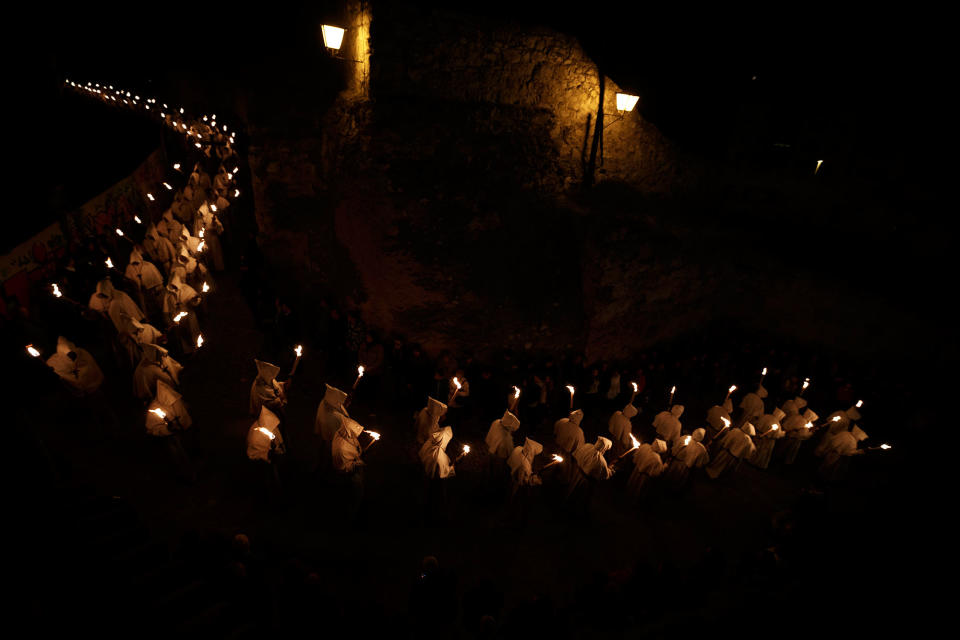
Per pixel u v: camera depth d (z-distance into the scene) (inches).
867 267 602.2
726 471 459.2
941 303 561.0
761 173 623.5
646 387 526.3
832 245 620.7
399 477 400.8
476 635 272.2
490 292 482.6
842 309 584.7
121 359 408.2
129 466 347.9
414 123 474.3
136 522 278.7
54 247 546.6
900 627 163.5
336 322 469.1
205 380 448.8
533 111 522.3
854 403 541.3
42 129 784.3
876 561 179.8
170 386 354.6
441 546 352.5
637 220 534.3
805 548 241.0
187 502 336.5
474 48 483.2
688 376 559.5
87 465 340.8
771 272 598.2
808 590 204.4
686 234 556.1
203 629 236.5
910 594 165.2
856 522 197.3
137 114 1190.3
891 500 185.9
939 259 572.4
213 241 604.7
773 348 602.2
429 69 478.3
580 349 523.5
